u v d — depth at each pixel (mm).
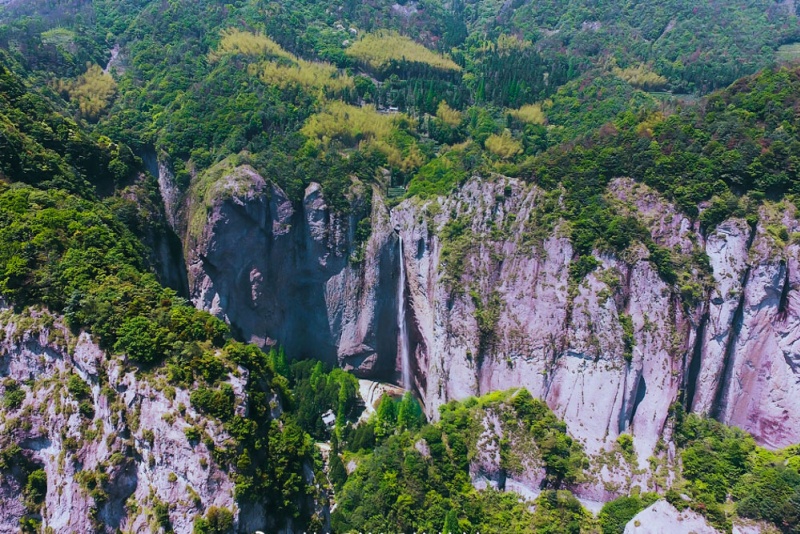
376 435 96438
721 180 102750
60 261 73812
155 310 70688
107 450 64438
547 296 104125
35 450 67812
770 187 100500
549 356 102500
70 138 102562
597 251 102938
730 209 100250
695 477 90562
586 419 98188
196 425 63406
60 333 68750
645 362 98562
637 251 100875
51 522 65000
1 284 71125
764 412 98000
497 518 86562
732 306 98125
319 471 79188
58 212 80062
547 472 91750
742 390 99500
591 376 99125
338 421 99312
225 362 68250
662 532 81312
